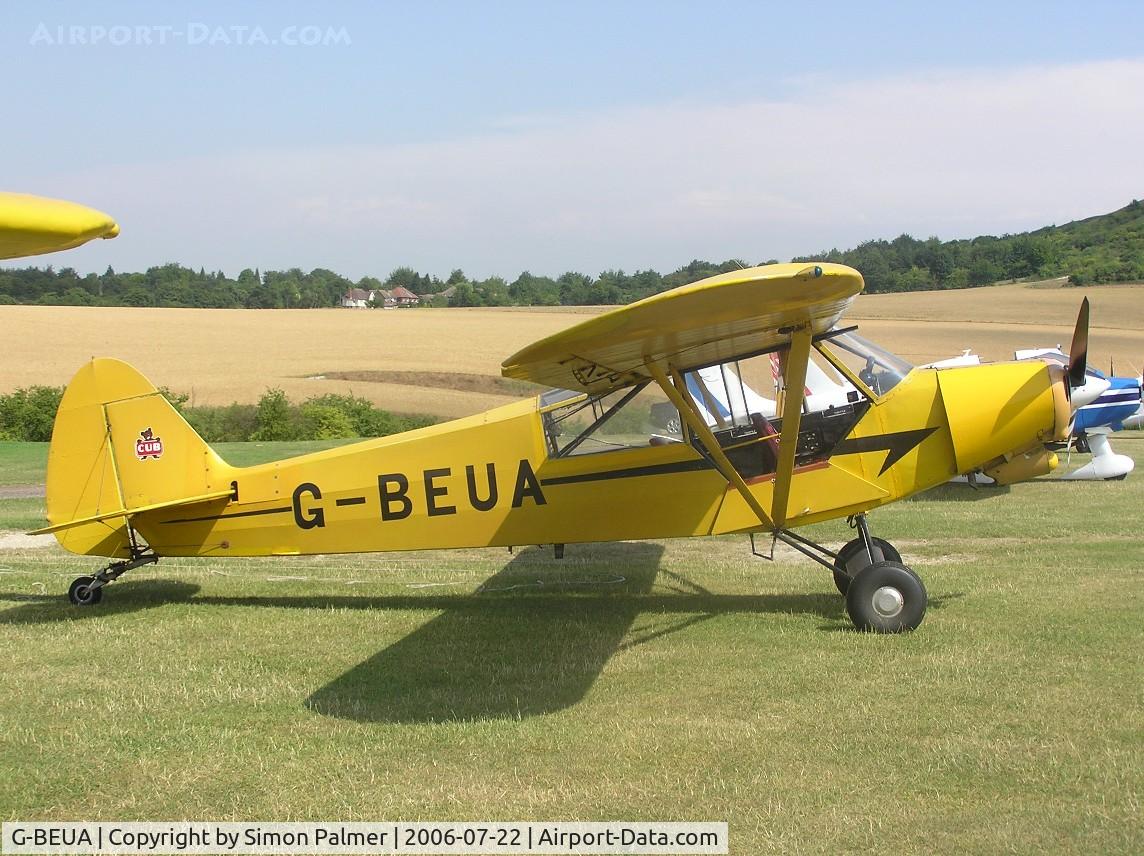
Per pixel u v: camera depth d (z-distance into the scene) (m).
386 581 8.80
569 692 5.58
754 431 7.07
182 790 4.37
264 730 5.06
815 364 7.03
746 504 7.08
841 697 5.35
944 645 6.25
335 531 7.71
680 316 5.19
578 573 9.02
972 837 3.78
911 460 6.93
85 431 7.90
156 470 7.87
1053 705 5.13
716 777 4.38
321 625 7.21
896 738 4.76
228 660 6.32
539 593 8.25
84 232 2.73
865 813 4.00
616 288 90.62
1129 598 7.38
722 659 6.12
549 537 7.38
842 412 7.00
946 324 48.44
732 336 6.18
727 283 4.67
